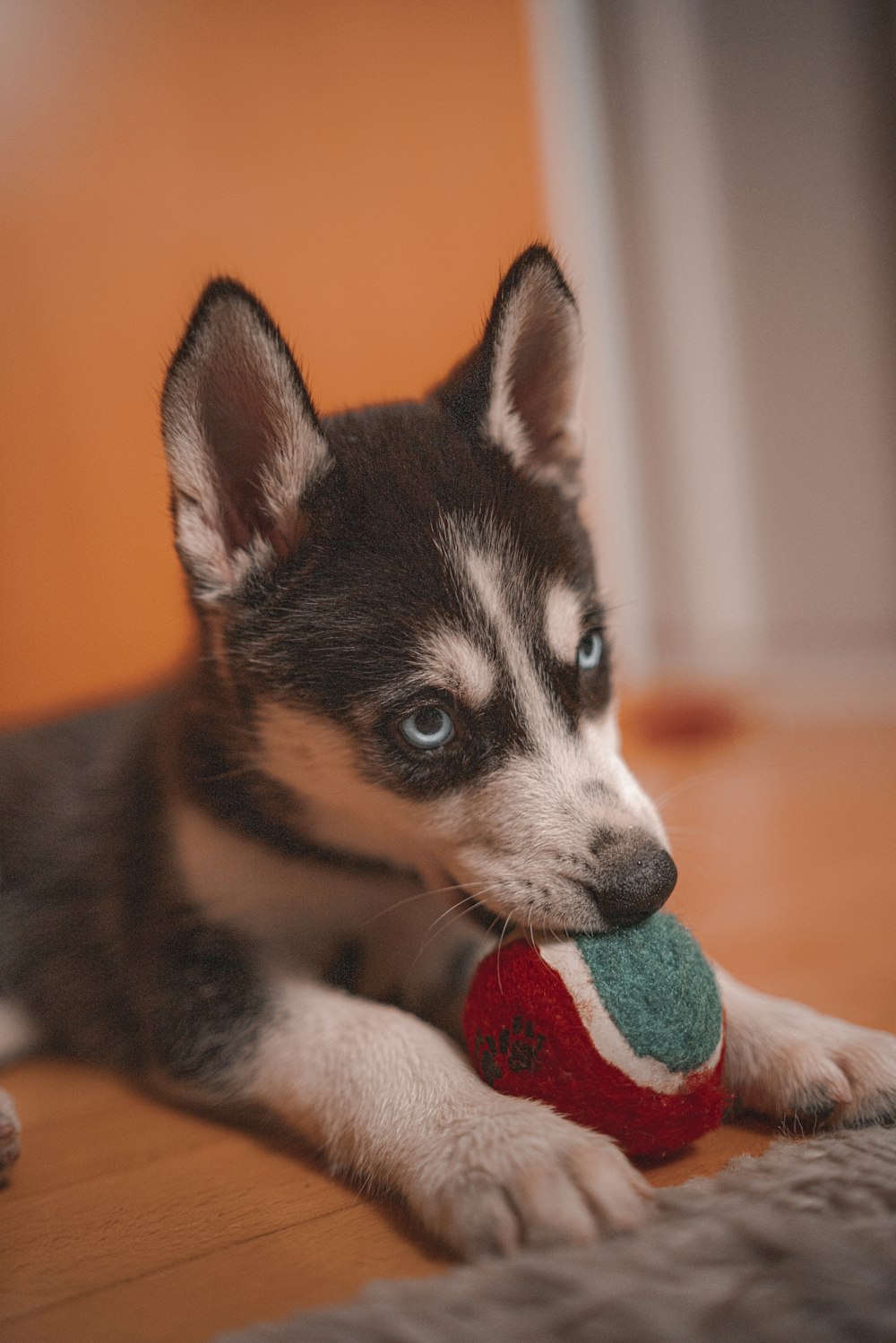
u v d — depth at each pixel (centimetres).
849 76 117
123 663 82
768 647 136
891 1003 46
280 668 45
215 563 45
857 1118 38
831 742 105
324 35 82
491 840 42
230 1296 34
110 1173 41
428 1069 39
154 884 48
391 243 85
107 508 80
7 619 78
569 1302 31
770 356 130
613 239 130
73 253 78
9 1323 34
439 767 43
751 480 135
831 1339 29
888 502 120
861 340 119
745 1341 30
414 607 43
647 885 39
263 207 81
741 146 129
